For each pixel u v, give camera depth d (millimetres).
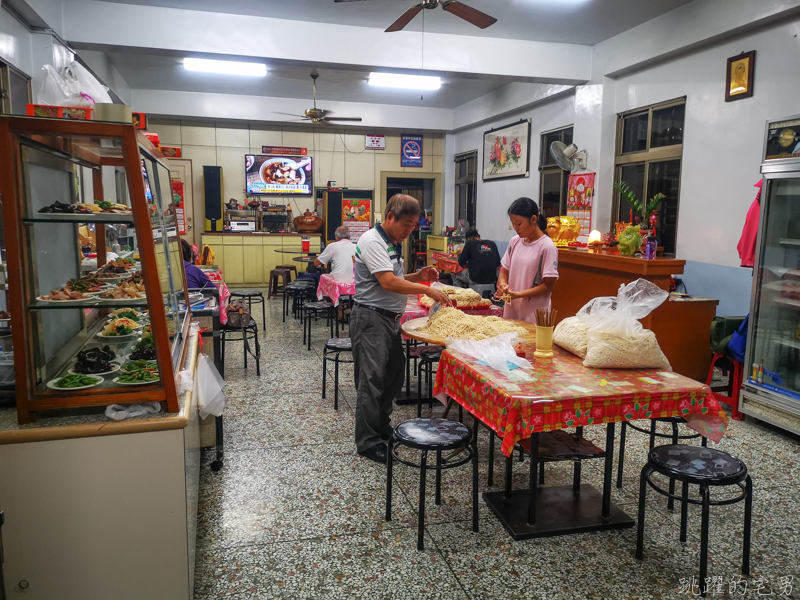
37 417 1786
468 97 9570
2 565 1604
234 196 10656
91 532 1778
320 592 2039
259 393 4379
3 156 1665
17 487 1715
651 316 4395
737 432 3668
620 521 2482
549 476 2984
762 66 4516
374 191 11281
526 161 8359
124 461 1770
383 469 3061
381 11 5469
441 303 3139
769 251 3666
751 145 4648
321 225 10539
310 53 5836
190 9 5461
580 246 6090
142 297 1809
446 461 2607
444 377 2705
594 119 6504
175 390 1840
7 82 4211
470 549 2312
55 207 1836
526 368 2385
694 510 2633
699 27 4969
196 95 9445
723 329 4117
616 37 6090
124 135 1735
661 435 2752
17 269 1705
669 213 5699
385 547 2324
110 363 1987
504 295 3365
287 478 2945
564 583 2098
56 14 4953
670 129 5637
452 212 11508
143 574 1832
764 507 2662
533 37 6215
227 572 2148
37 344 1803
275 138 10688
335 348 4020
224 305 4465
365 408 3129
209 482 2895
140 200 1771
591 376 2297
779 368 3807
